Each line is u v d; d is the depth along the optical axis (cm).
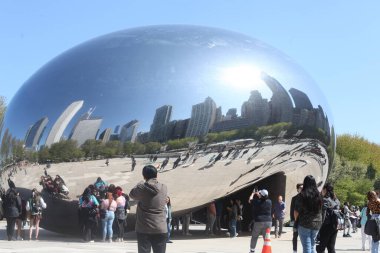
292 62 1447
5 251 1027
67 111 1241
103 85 1238
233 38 1377
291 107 1337
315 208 750
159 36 1322
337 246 1507
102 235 1260
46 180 1262
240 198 1702
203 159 1229
